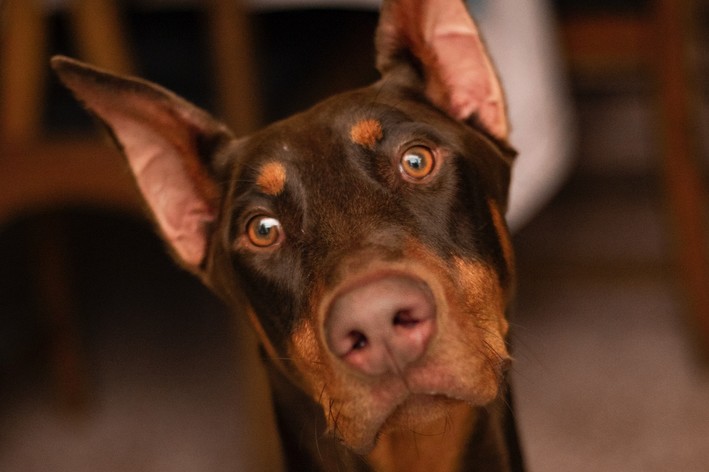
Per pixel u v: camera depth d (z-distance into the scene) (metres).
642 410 1.15
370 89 0.74
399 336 0.63
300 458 0.78
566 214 1.58
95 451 1.19
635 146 1.78
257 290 0.71
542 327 1.33
